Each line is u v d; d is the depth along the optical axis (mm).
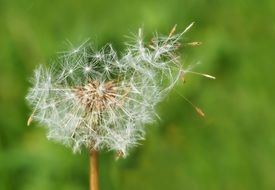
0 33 435
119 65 288
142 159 417
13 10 440
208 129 427
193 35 446
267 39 447
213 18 451
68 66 288
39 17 436
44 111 286
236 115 431
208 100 433
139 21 437
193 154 421
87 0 436
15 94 421
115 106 284
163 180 417
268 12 462
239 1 461
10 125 413
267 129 428
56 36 432
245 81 439
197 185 417
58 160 403
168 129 424
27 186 402
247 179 418
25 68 425
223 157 421
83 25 434
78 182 403
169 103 426
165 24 439
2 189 402
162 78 290
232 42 446
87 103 283
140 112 286
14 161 405
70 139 283
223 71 441
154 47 289
